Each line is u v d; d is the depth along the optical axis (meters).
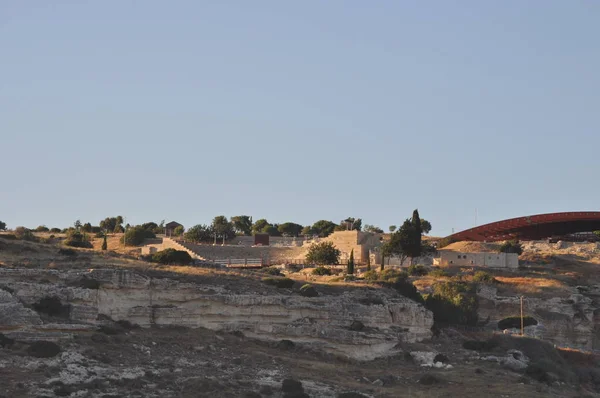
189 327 90.31
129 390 65.19
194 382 69.50
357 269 172.88
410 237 180.50
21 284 80.75
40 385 61.97
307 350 93.75
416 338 108.44
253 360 83.81
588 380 110.75
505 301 145.00
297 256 195.25
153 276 97.69
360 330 99.88
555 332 142.00
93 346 74.88
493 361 103.62
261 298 95.69
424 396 80.56
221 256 188.12
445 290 144.88
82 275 86.94
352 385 81.38
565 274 181.75
